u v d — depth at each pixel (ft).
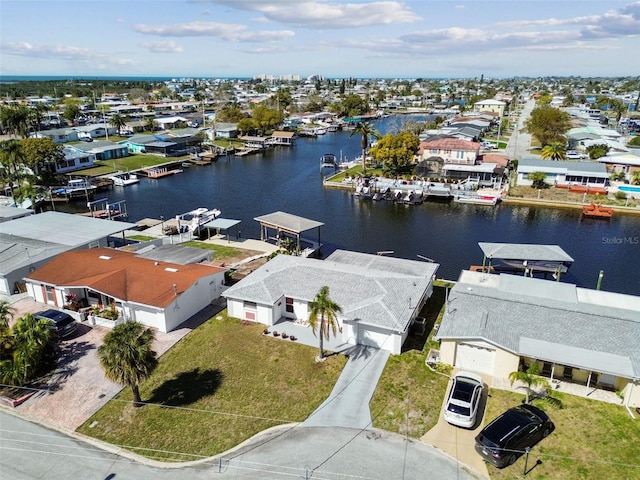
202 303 136.36
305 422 91.25
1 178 282.77
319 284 128.88
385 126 623.77
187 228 225.76
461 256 199.82
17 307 137.90
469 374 99.35
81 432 90.22
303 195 307.58
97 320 127.54
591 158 356.79
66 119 584.81
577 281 173.58
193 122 601.62
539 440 84.99
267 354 113.39
